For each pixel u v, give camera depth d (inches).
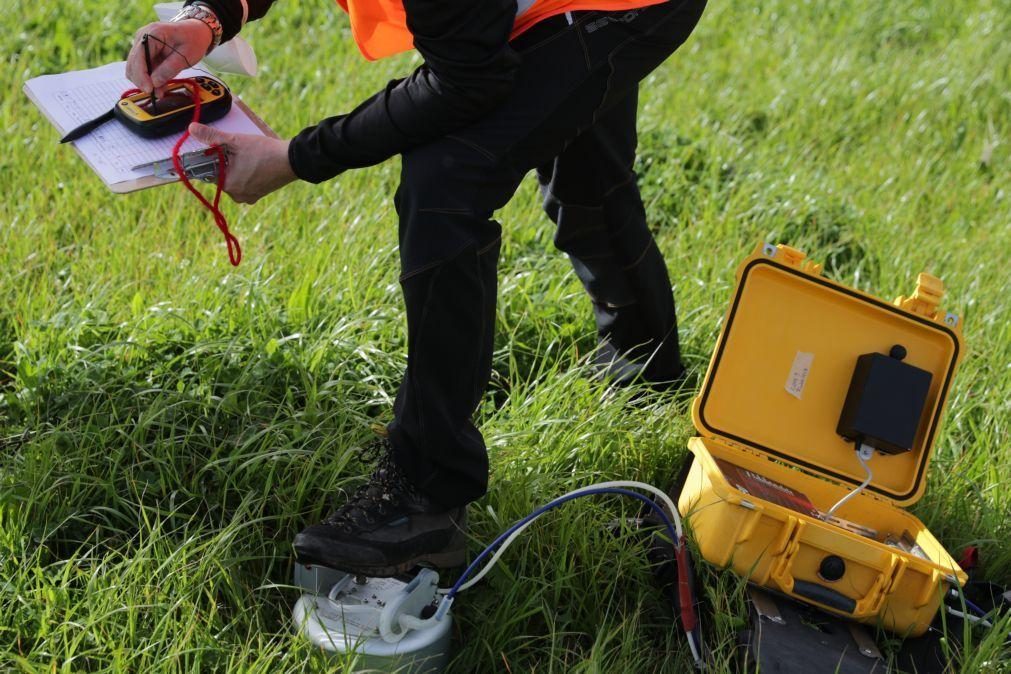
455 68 97.0
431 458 108.7
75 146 109.8
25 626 104.3
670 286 146.9
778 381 124.6
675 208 206.5
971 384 167.6
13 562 110.7
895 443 121.3
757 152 235.9
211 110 113.7
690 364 161.2
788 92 267.4
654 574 120.2
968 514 139.1
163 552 110.8
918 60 309.3
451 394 108.2
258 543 117.5
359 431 129.4
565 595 119.0
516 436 133.1
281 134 209.5
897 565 111.2
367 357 143.5
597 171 132.5
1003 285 193.8
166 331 143.5
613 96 109.8
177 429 128.0
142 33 112.5
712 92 265.3
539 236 188.1
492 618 113.1
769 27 321.7
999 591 125.5
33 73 215.0
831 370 125.3
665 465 137.6
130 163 107.5
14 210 169.6
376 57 118.6
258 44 244.8
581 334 161.0
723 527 112.3
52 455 120.1
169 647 101.3
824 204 209.6
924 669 114.5
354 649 101.0
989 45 317.7
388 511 109.6
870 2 350.6
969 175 245.6
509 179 106.3
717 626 109.7
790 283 123.6
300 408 137.1
